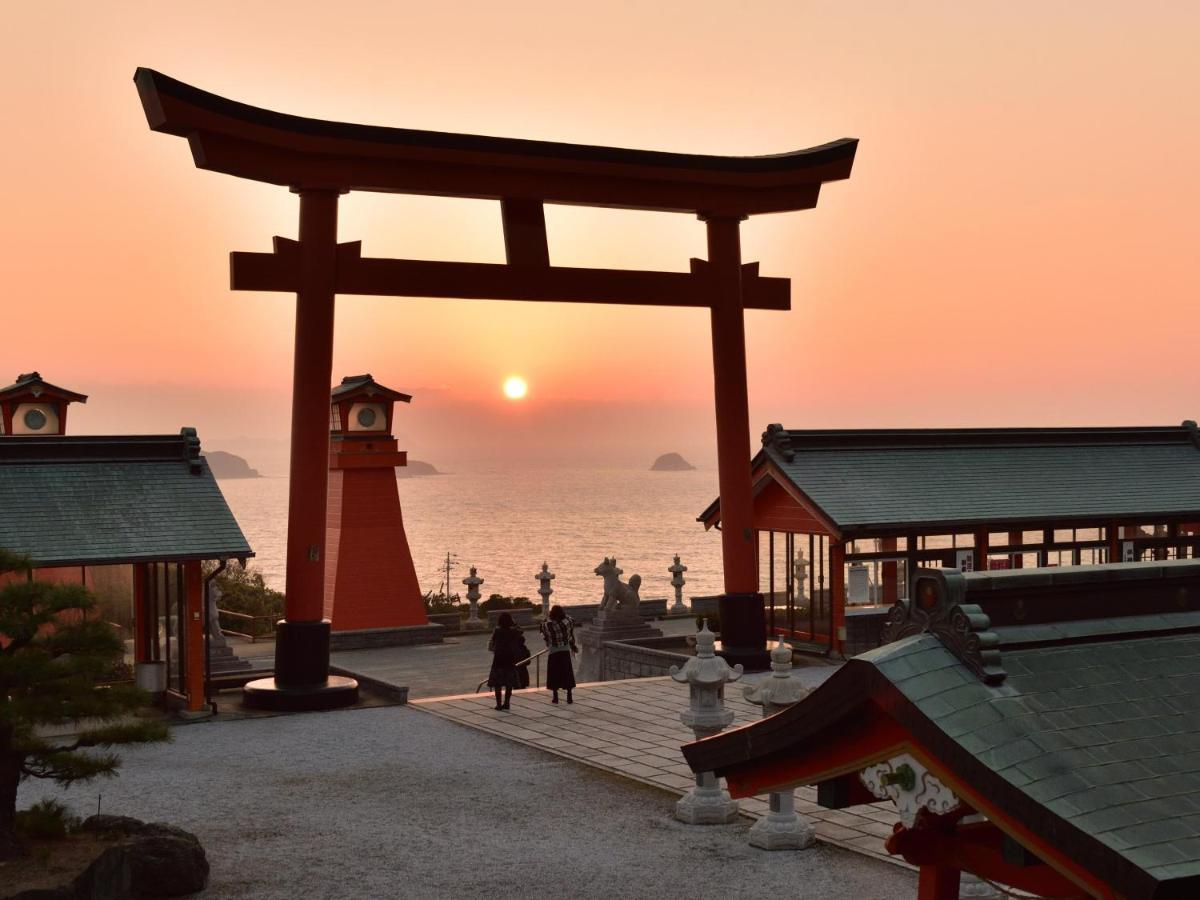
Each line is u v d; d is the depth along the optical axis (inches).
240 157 874.1
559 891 525.7
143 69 824.9
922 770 228.1
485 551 6934.1
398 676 1259.8
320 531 933.2
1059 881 240.4
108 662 495.8
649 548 7214.6
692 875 546.3
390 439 1526.8
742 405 1080.2
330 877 543.2
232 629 1654.8
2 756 467.2
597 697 975.0
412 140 926.4
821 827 617.6
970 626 230.4
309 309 915.4
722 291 1067.9
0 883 431.8
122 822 523.2
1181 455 1412.4
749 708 916.0
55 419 1268.5
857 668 228.1
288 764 753.6
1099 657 244.4
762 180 1061.8
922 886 262.5
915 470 1254.3
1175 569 266.2
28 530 872.9
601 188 1013.8
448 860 567.5
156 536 894.4
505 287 980.6
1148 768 214.1
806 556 1210.0
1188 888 186.1
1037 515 1208.8
